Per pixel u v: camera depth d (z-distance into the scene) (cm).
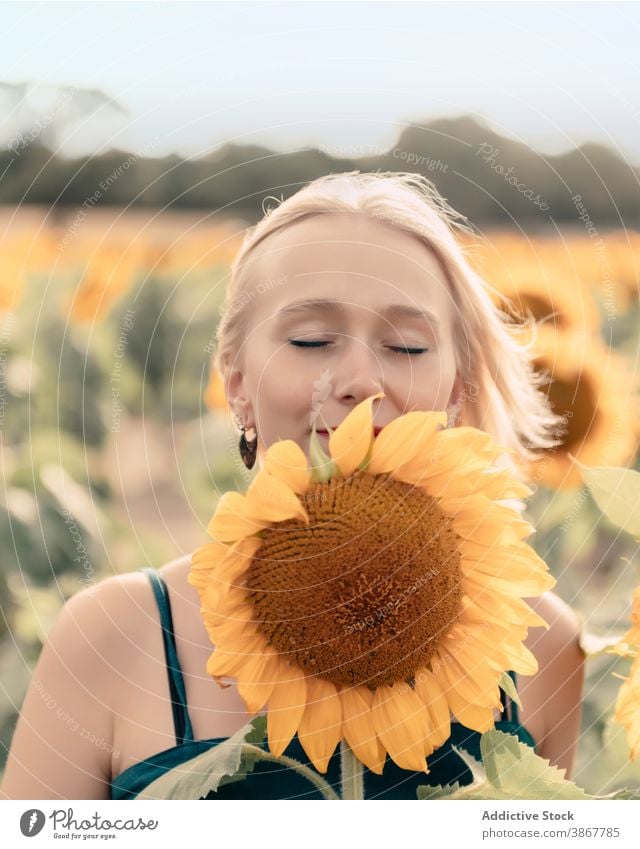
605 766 113
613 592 115
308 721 83
